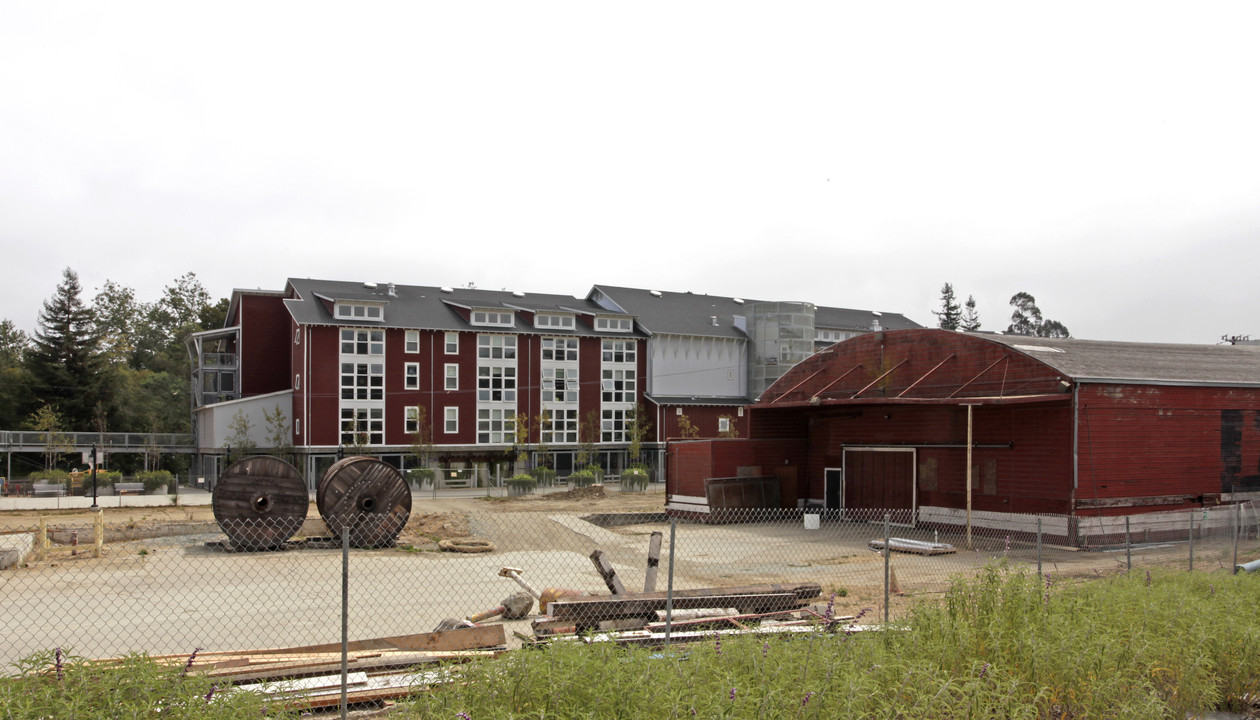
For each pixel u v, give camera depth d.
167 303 99.00
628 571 20.08
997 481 27.17
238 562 20.48
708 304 73.62
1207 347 33.31
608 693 6.77
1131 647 8.68
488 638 10.38
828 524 31.77
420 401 55.22
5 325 89.00
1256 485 28.30
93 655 10.90
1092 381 24.83
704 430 64.62
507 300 63.94
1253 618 10.61
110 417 74.56
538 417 59.12
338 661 9.10
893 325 82.81
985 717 7.08
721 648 8.05
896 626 9.69
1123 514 25.28
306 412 52.06
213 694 6.59
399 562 20.80
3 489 42.59
